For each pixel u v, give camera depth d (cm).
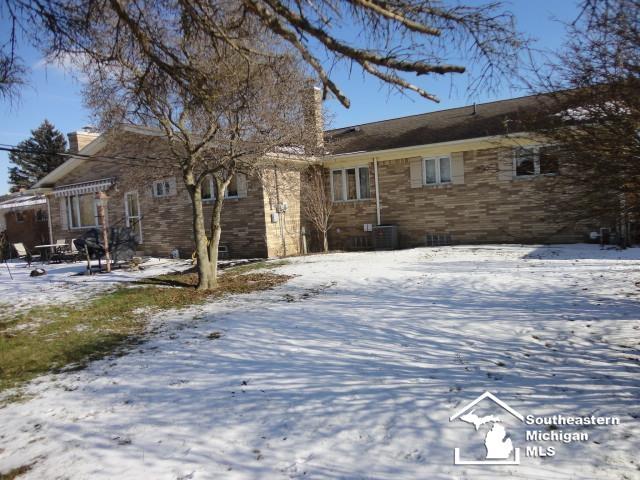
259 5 295
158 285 1191
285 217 1778
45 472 368
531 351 558
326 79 297
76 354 680
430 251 1539
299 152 1212
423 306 802
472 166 1666
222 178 1179
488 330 646
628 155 446
